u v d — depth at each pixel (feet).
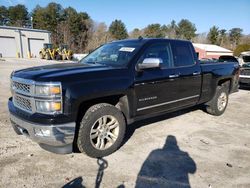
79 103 11.43
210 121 19.86
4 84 34.65
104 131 12.86
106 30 266.57
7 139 14.70
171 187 10.53
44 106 10.85
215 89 20.25
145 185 10.61
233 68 21.98
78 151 13.50
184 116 20.94
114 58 14.87
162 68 15.43
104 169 11.77
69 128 11.19
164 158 13.07
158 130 17.25
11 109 12.71
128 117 13.89
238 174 11.73
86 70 12.45
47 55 120.88
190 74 17.24
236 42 294.87
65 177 11.00
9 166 11.72
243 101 28.99
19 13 287.07
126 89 13.24
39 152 13.23
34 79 11.14
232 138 16.25
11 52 143.54
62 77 11.20
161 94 15.34
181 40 17.51
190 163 12.63
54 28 245.24
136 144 14.73
